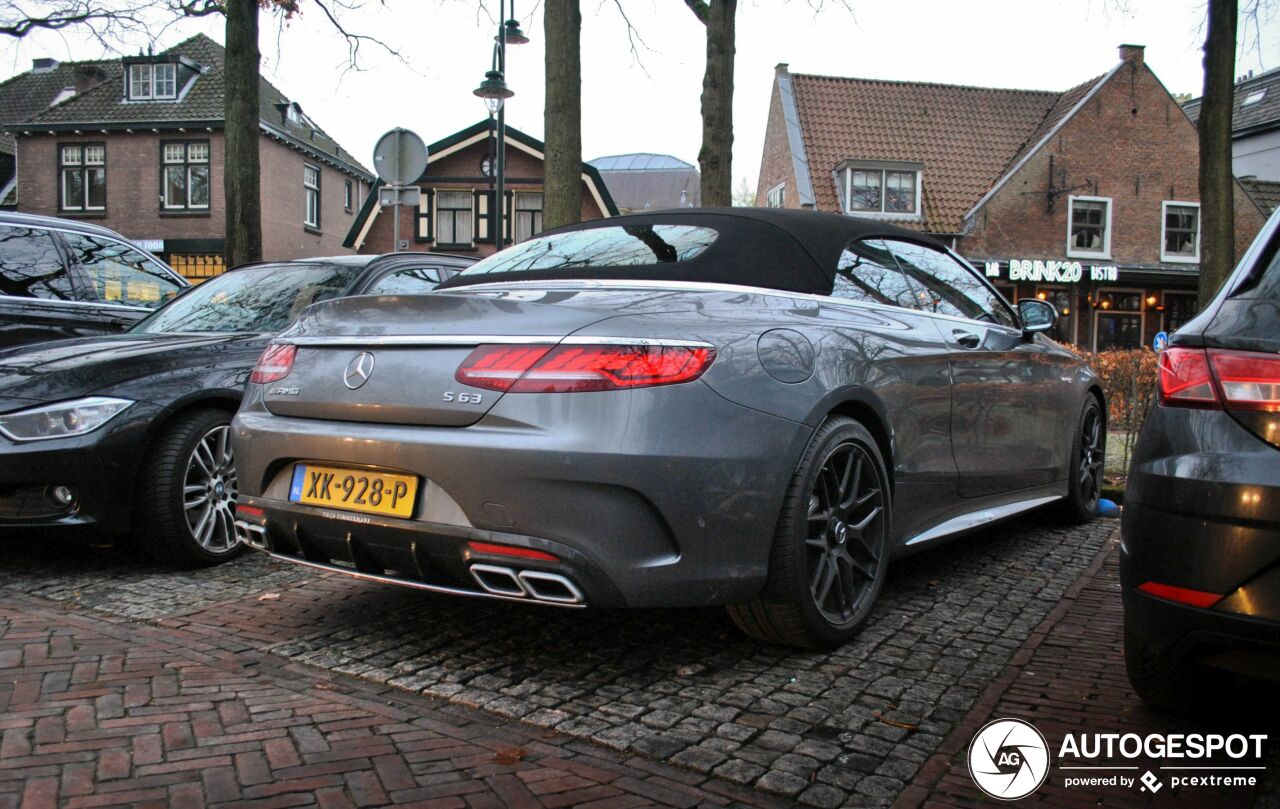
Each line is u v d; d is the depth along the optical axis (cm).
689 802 209
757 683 281
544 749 236
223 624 335
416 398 266
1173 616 211
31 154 3038
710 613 350
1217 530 203
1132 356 993
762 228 346
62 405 383
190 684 275
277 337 319
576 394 250
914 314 376
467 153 2772
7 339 593
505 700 266
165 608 354
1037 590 390
